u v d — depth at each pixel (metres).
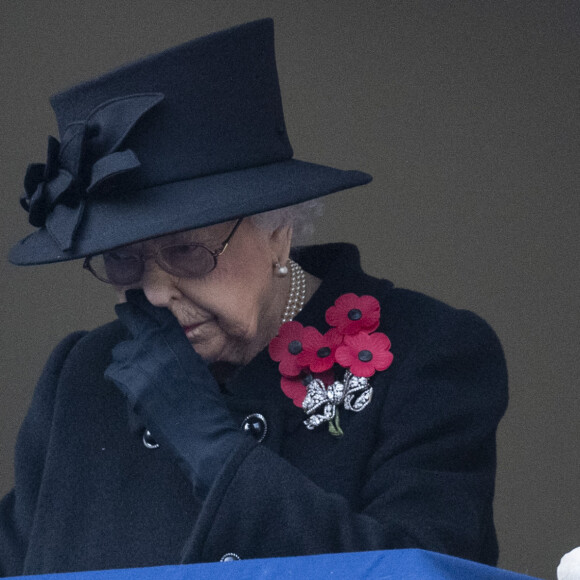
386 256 16.33
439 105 16.28
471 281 16.42
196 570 4.52
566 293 16.45
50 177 7.58
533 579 4.72
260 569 4.49
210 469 7.03
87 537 8.00
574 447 16.38
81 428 8.42
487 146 16.38
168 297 7.60
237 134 7.71
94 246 7.16
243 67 7.75
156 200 7.39
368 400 7.72
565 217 16.42
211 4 16.14
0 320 16.34
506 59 16.22
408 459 7.41
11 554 8.45
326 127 16.16
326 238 16.22
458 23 16.22
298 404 7.84
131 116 7.40
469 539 7.14
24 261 7.48
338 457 7.58
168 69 7.58
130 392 7.44
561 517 16.31
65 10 16.30
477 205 16.42
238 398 7.99
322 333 8.12
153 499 7.98
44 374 8.91
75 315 16.36
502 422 16.41
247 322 7.70
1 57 16.31
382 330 8.05
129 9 16.27
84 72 16.30
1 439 16.11
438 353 7.76
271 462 6.94
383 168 16.31
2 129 16.31
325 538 6.74
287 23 16.14
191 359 7.52
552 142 16.33
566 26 16.12
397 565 4.42
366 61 16.20
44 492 8.29
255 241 7.73
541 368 16.44
